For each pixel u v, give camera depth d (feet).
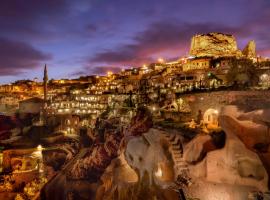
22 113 255.91
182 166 50.75
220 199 44.34
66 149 142.00
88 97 254.06
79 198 83.87
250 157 42.37
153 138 57.82
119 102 195.31
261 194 38.91
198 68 212.64
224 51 258.98
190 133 59.93
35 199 90.43
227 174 44.24
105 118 158.71
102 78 391.65
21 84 400.47
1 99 337.11
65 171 96.22
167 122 87.71
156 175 54.39
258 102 77.20
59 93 333.62
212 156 45.80
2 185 97.30
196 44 267.59
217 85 151.33
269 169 40.75
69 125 213.66
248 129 43.01
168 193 51.06
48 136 183.32
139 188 57.52
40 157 120.57
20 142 167.73
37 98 270.87
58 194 88.89
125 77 327.67
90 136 132.67
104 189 71.51
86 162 93.20
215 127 75.97
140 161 58.65
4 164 117.80
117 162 68.90
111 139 95.30
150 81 246.88
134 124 68.08
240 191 42.68
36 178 103.55
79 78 421.59
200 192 46.70
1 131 200.85
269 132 41.88
